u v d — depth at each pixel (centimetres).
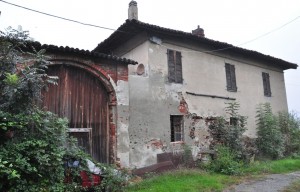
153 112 1138
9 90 665
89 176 801
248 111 1568
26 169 622
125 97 1052
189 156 1202
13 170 586
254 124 1589
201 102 1329
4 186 612
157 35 1203
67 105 943
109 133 1023
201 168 1189
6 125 630
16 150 627
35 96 709
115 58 1009
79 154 789
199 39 1318
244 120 1412
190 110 1274
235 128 1326
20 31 753
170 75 1230
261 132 1523
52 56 905
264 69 1750
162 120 1163
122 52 1338
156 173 1080
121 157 1004
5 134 665
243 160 1286
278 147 1484
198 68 1349
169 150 1164
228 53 1520
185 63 1298
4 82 687
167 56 1233
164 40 1234
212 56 1433
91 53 947
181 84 1259
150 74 1156
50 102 909
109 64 1032
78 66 964
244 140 1470
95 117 1000
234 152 1270
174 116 1240
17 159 605
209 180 970
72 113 950
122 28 1166
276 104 1777
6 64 719
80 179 787
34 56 825
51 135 698
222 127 1336
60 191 673
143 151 1080
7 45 725
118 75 1046
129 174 985
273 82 1797
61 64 938
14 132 671
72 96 959
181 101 1247
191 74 1311
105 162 996
